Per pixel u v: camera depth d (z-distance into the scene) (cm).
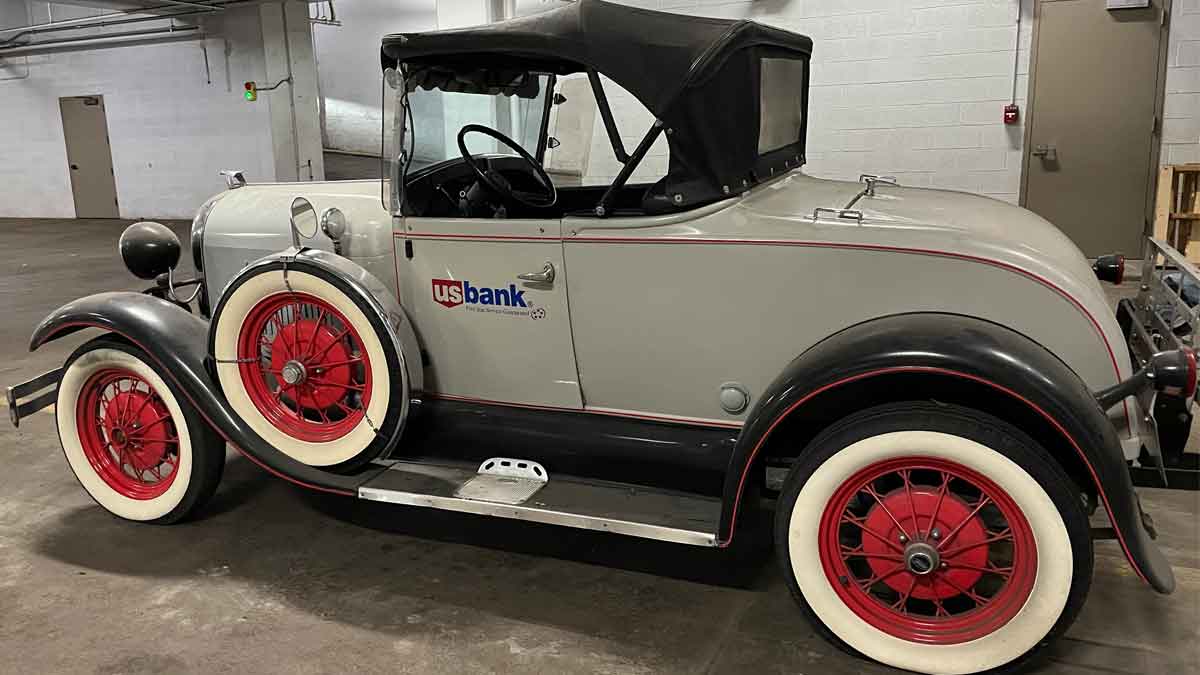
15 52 1280
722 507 198
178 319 269
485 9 775
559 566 249
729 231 207
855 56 707
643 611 224
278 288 245
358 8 1198
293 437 254
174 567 252
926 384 194
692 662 201
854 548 202
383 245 254
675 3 748
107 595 238
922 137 705
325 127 1205
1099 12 638
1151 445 187
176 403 263
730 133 209
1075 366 192
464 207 264
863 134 721
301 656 207
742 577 240
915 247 196
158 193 1245
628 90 205
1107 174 664
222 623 222
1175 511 270
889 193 241
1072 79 655
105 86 1232
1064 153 670
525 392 243
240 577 246
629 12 220
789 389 188
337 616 224
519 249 228
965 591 191
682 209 211
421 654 206
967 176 700
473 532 272
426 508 291
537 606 227
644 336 222
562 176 286
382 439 243
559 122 279
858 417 188
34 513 293
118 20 1170
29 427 380
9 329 571
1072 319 190
